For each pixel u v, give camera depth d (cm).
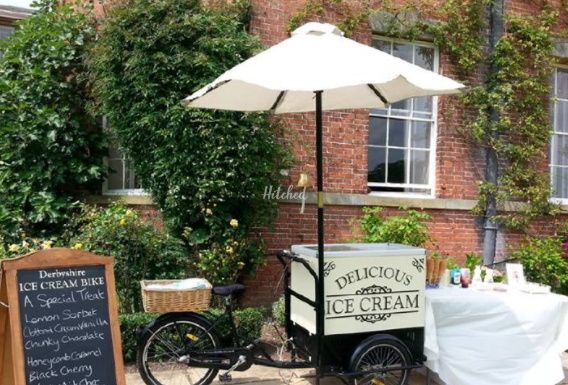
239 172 586
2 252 557
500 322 446
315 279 398
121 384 330
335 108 507
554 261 708
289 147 643
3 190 652
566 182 813
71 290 331
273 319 605
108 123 674
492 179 745
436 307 434
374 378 414
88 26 679
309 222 665
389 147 729
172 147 580
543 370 452
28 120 651
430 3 719
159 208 626
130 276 550
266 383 455
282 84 316
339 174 680
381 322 416
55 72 668
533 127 752
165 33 577
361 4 691
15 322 309
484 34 751
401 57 734
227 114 580
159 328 417
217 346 423
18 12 782
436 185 733
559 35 780
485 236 744
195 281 435
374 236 632
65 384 316
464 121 739
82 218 625
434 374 466
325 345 412
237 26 621
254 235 641
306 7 666
